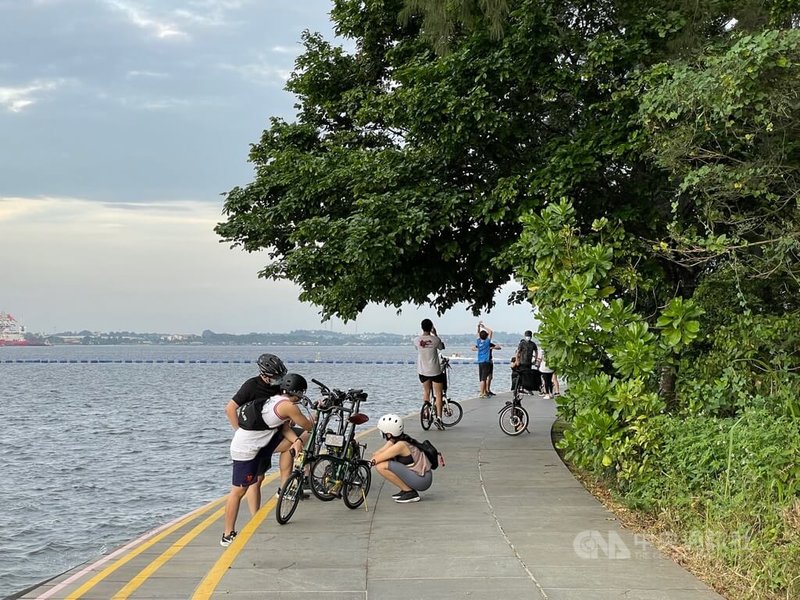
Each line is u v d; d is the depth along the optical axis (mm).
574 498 10500
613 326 10375
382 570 7285
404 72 13469
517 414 16875
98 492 19875
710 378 10523
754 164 9852
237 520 9430
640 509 9250
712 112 9750
